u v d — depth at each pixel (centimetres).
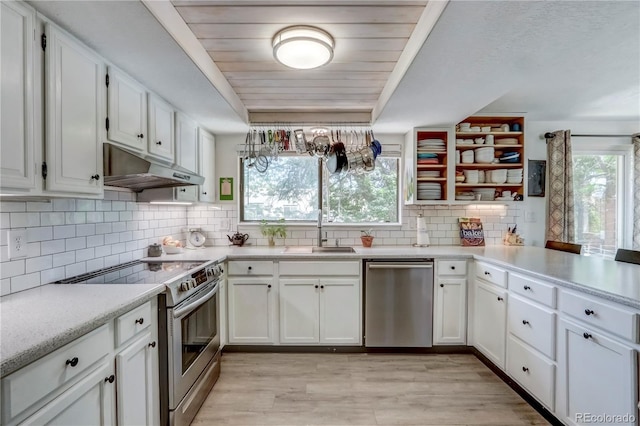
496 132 303
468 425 176
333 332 265
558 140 320
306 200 334
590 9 127
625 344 129
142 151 193
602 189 339
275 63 196
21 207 144
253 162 290
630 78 227
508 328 210
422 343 264
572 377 156
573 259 228
